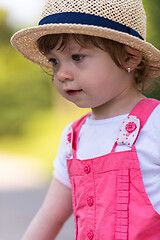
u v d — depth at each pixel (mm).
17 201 6527
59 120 13648
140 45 1541
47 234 1874
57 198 1865
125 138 1561
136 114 1591
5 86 15734
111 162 1559
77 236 1668
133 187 1514
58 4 1571
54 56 1588
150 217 1473
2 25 17578
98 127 1678
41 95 15539
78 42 1511
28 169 10016
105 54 1533
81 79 1541
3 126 15523
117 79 1577
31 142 13352
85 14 1522
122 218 1510
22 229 4922
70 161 1712
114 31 1473
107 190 1555
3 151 13367
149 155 1512
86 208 1615
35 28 1562
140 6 1643
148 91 1907
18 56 16141
